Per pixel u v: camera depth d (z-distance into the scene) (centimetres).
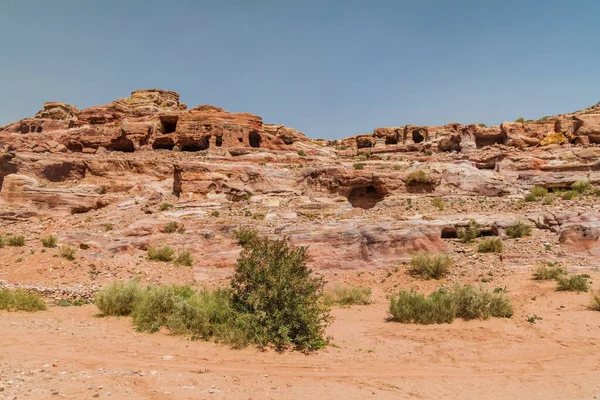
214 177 3747
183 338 1213
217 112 5250
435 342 1287
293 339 1201
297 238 2586
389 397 830
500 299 1612
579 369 1066
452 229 2775
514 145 4775
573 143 4553
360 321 1623
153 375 845
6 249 2516
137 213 3406
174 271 2455
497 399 855
